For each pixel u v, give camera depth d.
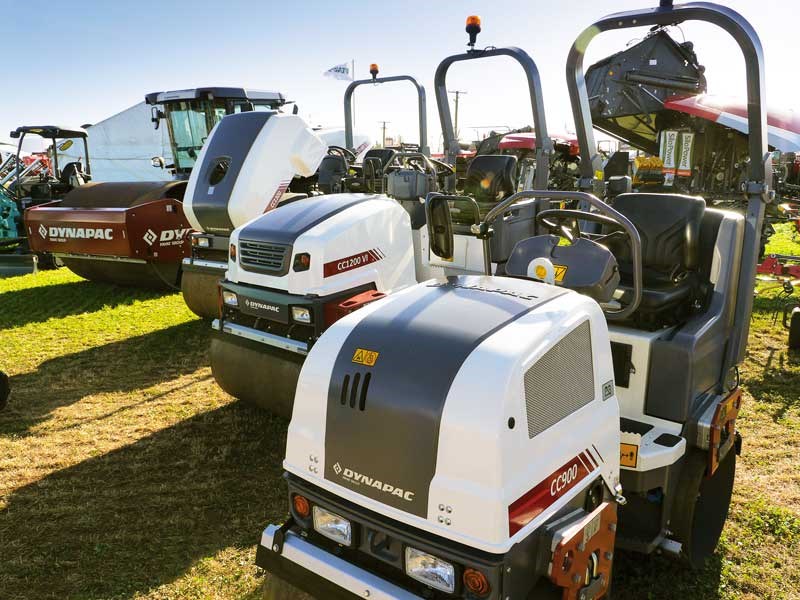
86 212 6.88
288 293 3.45
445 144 5.07
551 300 1.84
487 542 1.45
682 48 8.50
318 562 1.75
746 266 2.73
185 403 4.35
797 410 4.10
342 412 1.70
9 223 10.56
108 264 7.36
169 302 7.16
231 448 3.68
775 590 2.44
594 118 9.38
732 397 2.54
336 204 3.72
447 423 1.50
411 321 1.77
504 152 13.91
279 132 5.13
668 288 2.60
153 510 3.03
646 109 8.91
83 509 3.03
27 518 2.96
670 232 2.74
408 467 1.57
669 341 2.37
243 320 3.79
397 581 1.65
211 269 5.36
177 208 7.05
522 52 4.25
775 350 5.23
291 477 1.86
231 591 2.46
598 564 1.72
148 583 2.50
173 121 8.93
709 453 2.36
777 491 3.15
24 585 2.49
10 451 3.65
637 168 9.22
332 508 1.73
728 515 2.91
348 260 3.51
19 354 5.41
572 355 1.70
